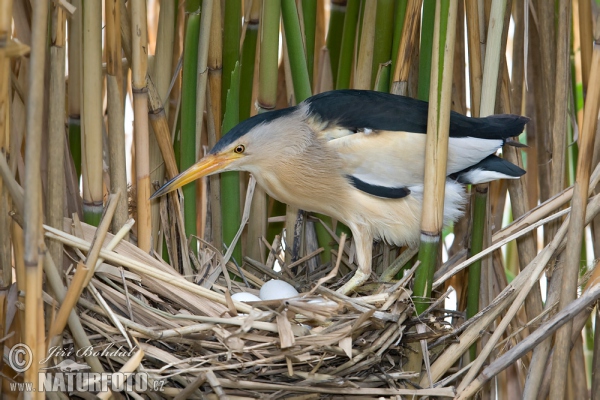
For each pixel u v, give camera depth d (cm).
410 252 452
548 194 495
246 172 488
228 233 452
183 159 423
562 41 397
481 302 444
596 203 389
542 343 417
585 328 577
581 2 429
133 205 453
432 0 411
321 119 432
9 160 362
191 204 442
